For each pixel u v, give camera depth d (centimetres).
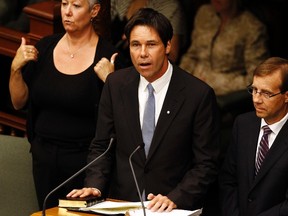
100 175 1523
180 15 2309
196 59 2333
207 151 1508
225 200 1556
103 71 1642
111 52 1695
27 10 2106
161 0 2292
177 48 2327
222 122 2252
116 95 1537
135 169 1523
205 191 1499
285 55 2291
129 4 2270
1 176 2012
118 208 1408
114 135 1545
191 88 1509
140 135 1514
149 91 1516
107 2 1991
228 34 2292
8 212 1909
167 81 1516
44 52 1702
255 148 1518
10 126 2259
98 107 1634
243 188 1521
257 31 2275
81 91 1667
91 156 1552
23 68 1730
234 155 1558
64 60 1683
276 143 1487
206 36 2312
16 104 1762
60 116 1706
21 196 1959
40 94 1695
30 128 1745
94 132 1703
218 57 2302
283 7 2272
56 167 1725
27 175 2023
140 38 1439
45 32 2106
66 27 1659
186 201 1477
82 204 1405
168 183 1518
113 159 1564
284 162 1478
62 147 1716
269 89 1444
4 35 2184
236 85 2288
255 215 1498
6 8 2353
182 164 1527
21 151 2105
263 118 1487
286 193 1464
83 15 1652
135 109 1518
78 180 1728
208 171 1499
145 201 1459
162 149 1508
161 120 1505
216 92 2300
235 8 2280
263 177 1492
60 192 1758
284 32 2281
